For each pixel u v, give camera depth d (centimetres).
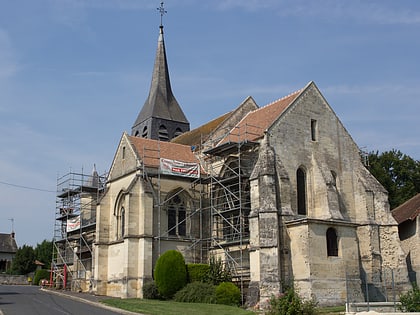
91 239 5519
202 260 4622
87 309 3350
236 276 4219
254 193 4009
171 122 6944
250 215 3984
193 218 4709
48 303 3738
